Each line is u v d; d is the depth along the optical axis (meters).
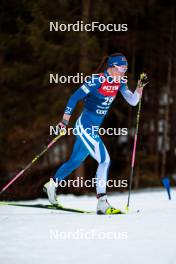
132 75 44.38
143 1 46.31
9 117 47.25
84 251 10.09
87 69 41.28
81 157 17.39
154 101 54.09
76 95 16.58
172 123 55.34
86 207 20.36
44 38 43.06
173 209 16.55
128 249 10.17
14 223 13.79
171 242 10.75
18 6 45.84
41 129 45.56
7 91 47.09
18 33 44.25
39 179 46.97
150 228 12.48
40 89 45.62
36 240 11.34
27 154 46.81
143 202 21.83
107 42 45.88
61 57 42.06
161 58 51.50
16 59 46.41
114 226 12.85
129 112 50.09
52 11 42.81
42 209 18.42
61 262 9.23
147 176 50.97
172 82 52.91
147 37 49.41
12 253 10.08
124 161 53.91
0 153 47.00
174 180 52.28
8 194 38.81
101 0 41.88
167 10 50.34
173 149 56.38
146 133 55.12
